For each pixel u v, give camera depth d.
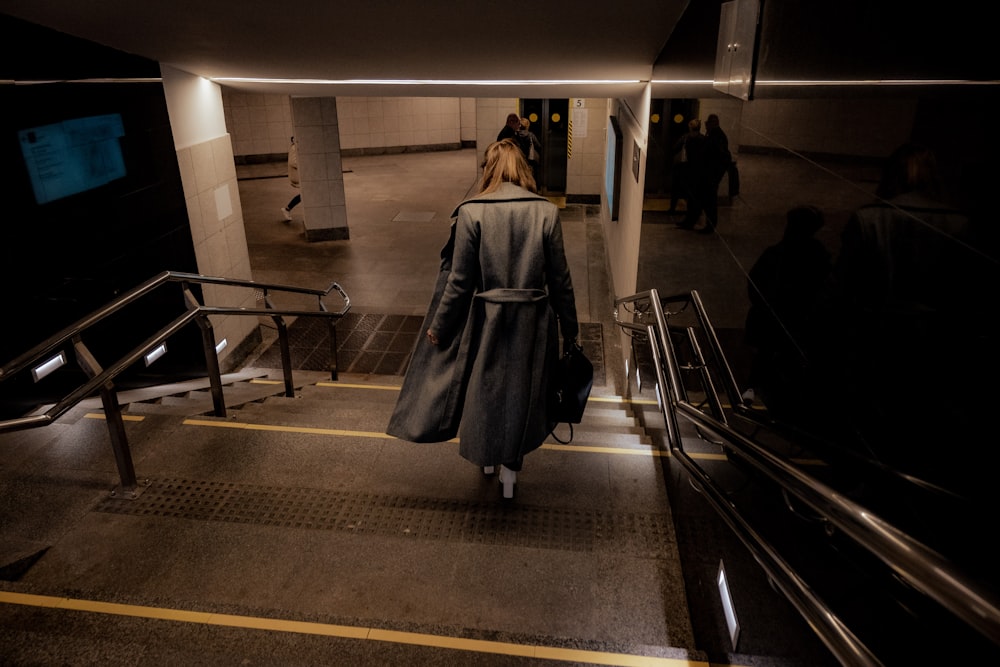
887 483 0.97
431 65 5.58
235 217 7.07
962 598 0.62
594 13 3.73
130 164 5.16
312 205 11.53
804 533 1.29
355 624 2.22
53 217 4.32
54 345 2.79
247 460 3.46
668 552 2.76
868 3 1.12
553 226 2.74
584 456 3.54
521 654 2.11
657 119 4.32
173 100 5.82
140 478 3.27
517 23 4.04
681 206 3.18
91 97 4.69
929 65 0.90
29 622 2.22
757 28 1.88
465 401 2.89
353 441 3.67
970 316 0.76
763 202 1.79
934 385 0.84
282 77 6.34
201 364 6.36
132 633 2.17
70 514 2.96
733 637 1.73
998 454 0.68
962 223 0.79
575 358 2.97
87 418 3.95
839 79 1.25
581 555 2.74
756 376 1.77
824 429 1.24
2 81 3.88
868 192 1.10
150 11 3.92
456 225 2.78
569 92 7.11
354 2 3.71
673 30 3.88
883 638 0.93
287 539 2.82
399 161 19.78
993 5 0.74
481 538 2.85
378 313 8.59
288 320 8.34
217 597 2.49
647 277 4.32
